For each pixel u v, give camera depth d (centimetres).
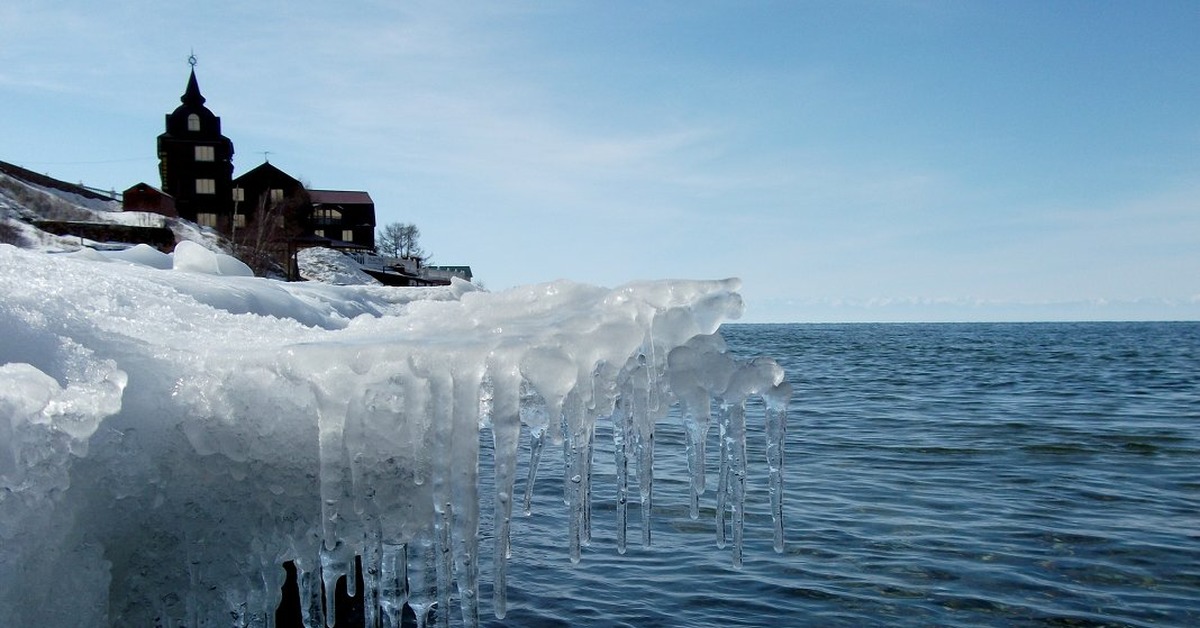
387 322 332
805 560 694
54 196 4488
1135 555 724
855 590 625
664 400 316
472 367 261
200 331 308
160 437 259
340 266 5328
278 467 268
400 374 260
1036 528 811
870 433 1557
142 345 272
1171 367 3950
